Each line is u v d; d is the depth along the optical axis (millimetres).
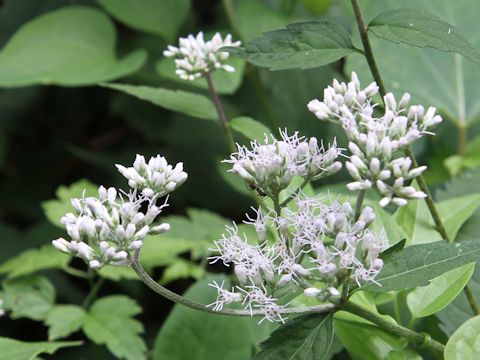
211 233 3791
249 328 3635
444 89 4770
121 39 6234
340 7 6109
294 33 2779
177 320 3680
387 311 3418
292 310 2590
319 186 5223
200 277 4582
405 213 3293
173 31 5664
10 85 5207
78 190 4941
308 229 2623
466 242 2523
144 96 3777
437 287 3006
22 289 4434
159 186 2807
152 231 2752
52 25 5508
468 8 5004
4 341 3223
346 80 5539
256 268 2613
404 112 3006
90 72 5270
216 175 6043
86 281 5766
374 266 2512
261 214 2789
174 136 6223
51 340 4098
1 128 6465
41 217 6449
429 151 5199
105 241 2691
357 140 2672
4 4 6422
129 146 6762
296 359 2518
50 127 6723
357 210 2627
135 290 5562
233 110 5891
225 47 2779
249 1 5590
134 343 4090
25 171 6637
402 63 4742
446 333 3215
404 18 2754
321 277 2557
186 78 3734
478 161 4633
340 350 3469
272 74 5773
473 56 2664
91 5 6406
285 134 2865
